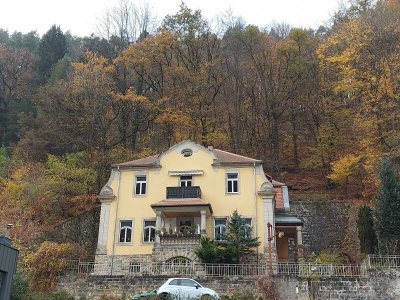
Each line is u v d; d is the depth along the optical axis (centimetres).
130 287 2912
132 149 5441
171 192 3803
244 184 3847
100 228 3794
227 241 3419
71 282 2997
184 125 5600
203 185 3878
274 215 3897
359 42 4803
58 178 4666
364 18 5178
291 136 5838
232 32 6206
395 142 4281
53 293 2822
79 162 5003
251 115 5816
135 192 3916
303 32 5812
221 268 3131
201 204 3631
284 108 5709
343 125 5244
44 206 4428
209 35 6206
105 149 5278
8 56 7181
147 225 3812
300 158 5706
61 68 7188
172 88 5956
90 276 2984
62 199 4566
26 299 2523
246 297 2709
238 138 5662
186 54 6103
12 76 7075
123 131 5578
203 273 3103
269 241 3175
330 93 5562
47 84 6519
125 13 7262
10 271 2095
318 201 4622
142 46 6034
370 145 4512
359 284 2738
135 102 5597
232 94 5906
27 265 3244
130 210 3850
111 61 6681
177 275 2925
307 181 5341
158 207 3653
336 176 4709
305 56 5734
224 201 3809
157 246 3550
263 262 3531
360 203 4431
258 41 6041
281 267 3194
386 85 4556
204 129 5578
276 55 5884
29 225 3997
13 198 4403
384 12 5112
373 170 4209
